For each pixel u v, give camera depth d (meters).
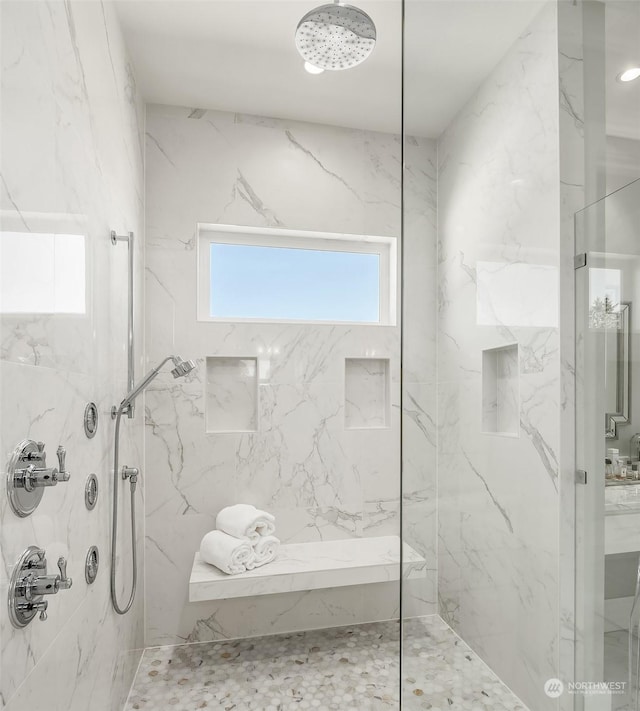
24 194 0.99
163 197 2.51
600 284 0.80
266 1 1.86
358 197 2.74
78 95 1.34
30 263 1.01
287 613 2.56
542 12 0.86
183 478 2.48
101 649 1.59
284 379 2.60
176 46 2.10
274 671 2.21
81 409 1.37
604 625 0.78
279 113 2.62
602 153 0.80
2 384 0.89
